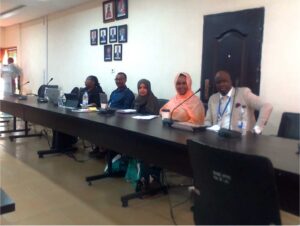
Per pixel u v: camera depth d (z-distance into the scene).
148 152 2.28
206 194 1.38
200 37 3.77
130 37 4.79
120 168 3.37
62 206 2.63
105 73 5.38
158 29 4.31
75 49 6.11
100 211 2.56
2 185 3.07
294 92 2.97
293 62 2.96
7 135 5.33
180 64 4.05
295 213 1.38
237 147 1.83
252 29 3.22
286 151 1.74
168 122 2.54
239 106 2.70
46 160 3.95
